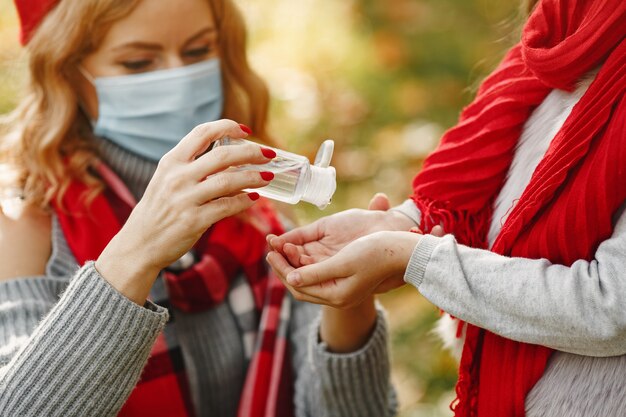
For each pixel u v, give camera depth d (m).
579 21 1.09
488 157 1.17
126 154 1.42
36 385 1.14
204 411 1.42
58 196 1.37
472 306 1.06
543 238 1.07
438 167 1.20
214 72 1.43
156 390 1.36
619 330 1.01
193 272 1.41
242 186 1.09
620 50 1.05
